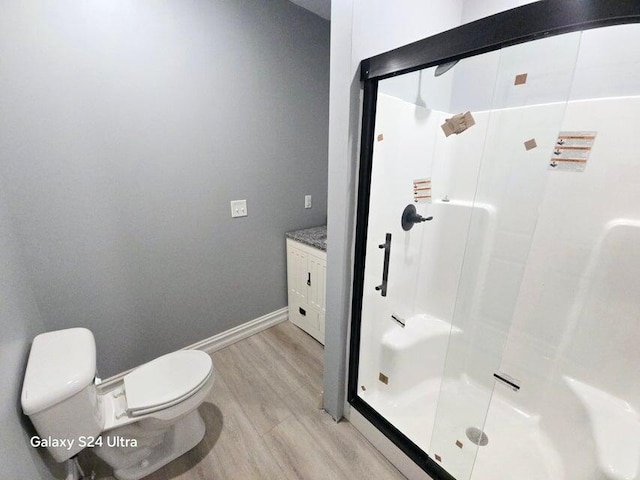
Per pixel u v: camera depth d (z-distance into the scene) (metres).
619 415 1.10
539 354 1.36
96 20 1.28
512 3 1.35
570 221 1.22
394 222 1.40
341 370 1.42
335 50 1.06
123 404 1.18
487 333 1.51
